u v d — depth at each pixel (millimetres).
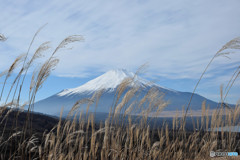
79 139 3225
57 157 3018
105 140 3178
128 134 3555
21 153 2900
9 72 2861
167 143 4125
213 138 4383
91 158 3164
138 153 3752
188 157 4273
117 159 3451
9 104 2885
